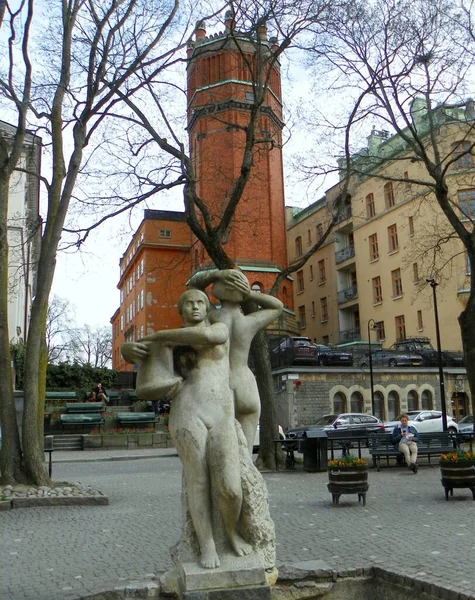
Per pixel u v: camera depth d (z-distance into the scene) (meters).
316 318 59.22
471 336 17.22
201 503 3.92
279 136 45.50
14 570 6.14
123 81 14.21
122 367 77.44
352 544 6.82
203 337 4.12
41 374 12.62
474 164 24.20
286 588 5.24
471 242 17.75
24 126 13.47
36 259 18.34
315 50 18.08
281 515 9.16
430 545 6.66
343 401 34.94
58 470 18.66
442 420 26.44
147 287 57.75
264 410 17.64
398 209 47.84
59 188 13.48
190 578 3.76
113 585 5.27
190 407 4.04
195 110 21.41
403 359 36.91
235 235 44.91
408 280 46.75
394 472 15.85
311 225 60.66
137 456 23.67
